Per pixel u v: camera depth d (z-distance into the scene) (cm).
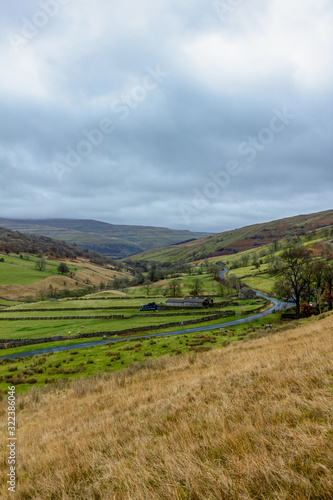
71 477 535
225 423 582
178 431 596
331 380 668
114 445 643
